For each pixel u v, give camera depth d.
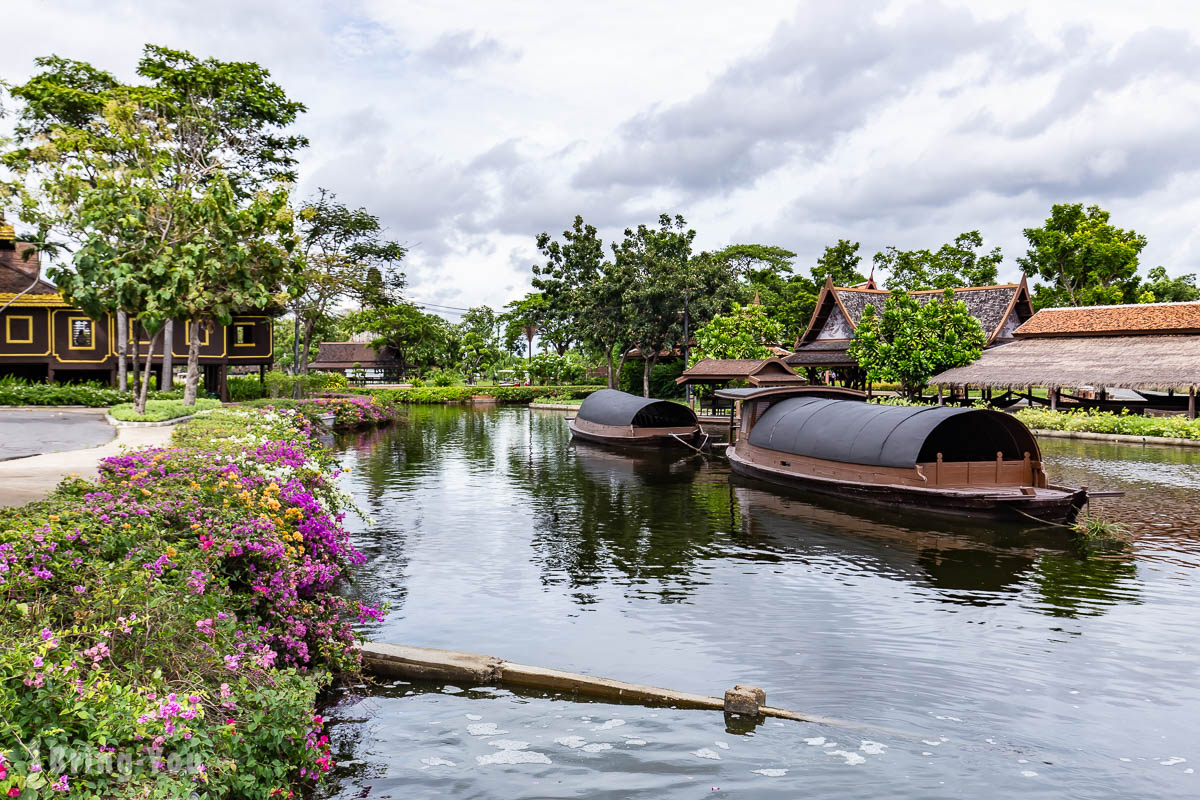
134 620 5.24
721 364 37.84
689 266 56.09
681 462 28.52
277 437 16.16
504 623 10.34
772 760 6.59
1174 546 14.66
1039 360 41.81
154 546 6.67
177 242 28.03
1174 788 6.24
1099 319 43.47
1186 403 44.12
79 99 38.19
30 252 31.86
